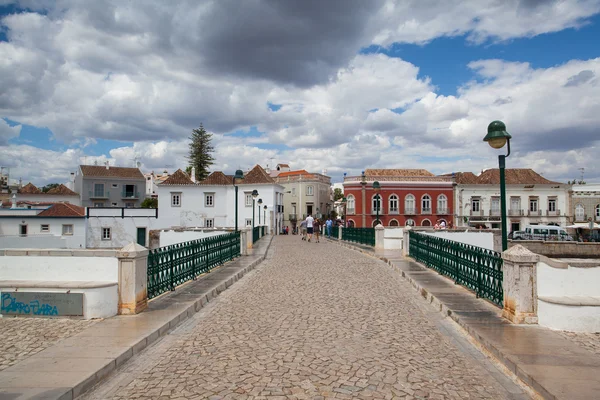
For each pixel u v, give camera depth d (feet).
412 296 35.06
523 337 21.16
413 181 196.95
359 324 25.52
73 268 26.43
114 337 21.21
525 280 23.93
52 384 15.30
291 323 25.70
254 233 100.53
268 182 177.47
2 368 16.96
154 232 116.06
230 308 30.42
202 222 178.19
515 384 16.56
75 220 152.35
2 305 25.22
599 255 122.31
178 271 37.37
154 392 15.58
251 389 15.67
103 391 15.81
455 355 20.01
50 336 21.42
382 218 196.03
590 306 22.08
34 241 116.06
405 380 16.71
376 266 55.57
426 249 51.67
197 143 265.75
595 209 195.83
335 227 127.34
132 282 26.18
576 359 17.98
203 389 15.74
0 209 157.99
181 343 21.83
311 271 50.39
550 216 195.21
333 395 15.17
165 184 174.91
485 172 212.43
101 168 243.19
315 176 246.47
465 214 197.47
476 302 30.22
